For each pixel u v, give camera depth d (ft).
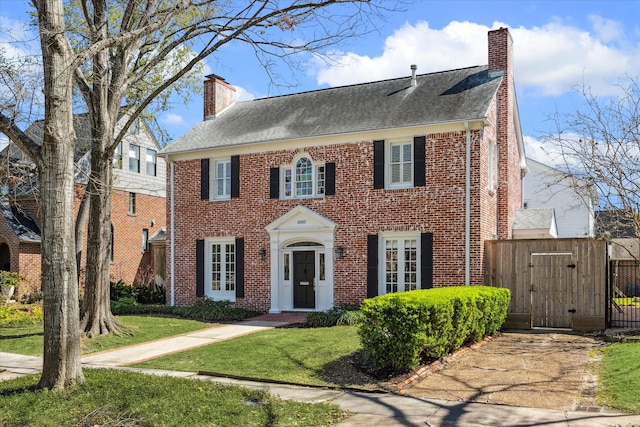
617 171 47.09
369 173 60.44
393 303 32.73
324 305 63.16
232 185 68.74
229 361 37.58
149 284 87.51
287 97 78.43
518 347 42.32
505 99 64.54
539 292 52.70
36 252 82.99
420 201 57.67
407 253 59.06
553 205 108.37
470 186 55.42
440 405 26.37
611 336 44.68
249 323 57.57
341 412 25.08
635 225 46.80
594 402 26.55
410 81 69.31
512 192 68.39
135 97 64.08
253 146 67.05
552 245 52.29
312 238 63.46
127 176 97.91
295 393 29.22
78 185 86.28
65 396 25.99
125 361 39.70
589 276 50.72
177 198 72.59
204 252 70.59
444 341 35.76
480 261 54.34
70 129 28.22
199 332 52.54
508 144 65.05
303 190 65.05
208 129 75.66
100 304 50.21
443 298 35.55
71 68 28.04
